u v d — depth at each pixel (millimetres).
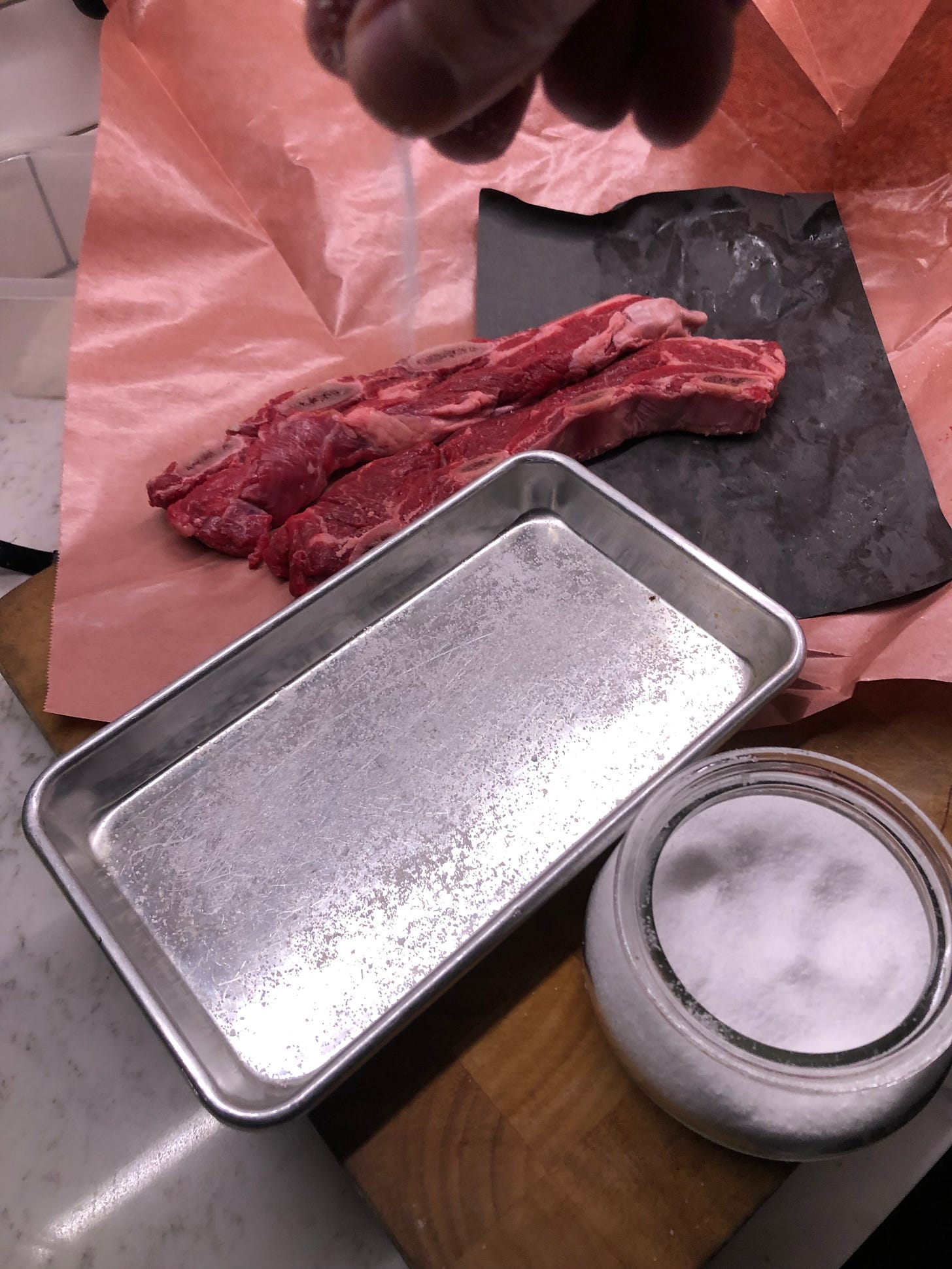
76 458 1171
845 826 674
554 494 1062
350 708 931
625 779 874
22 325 1316
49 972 918
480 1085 746
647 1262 682
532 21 760
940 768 916
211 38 1406
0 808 1012
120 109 1360
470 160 1098
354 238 1399
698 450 1221
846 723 947
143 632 1027
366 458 1201
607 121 1081
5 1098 859
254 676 924
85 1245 799
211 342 1306
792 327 1341
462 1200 705
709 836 672
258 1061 736
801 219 1432
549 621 989
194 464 1134
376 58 795
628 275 1394
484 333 1332
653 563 991
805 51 1380
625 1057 664
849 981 625
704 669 946
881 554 1100
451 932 793
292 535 1063
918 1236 866
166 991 764
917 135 1403
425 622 995
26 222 1508
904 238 1427
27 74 1683
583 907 824
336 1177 831
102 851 854
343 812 863
